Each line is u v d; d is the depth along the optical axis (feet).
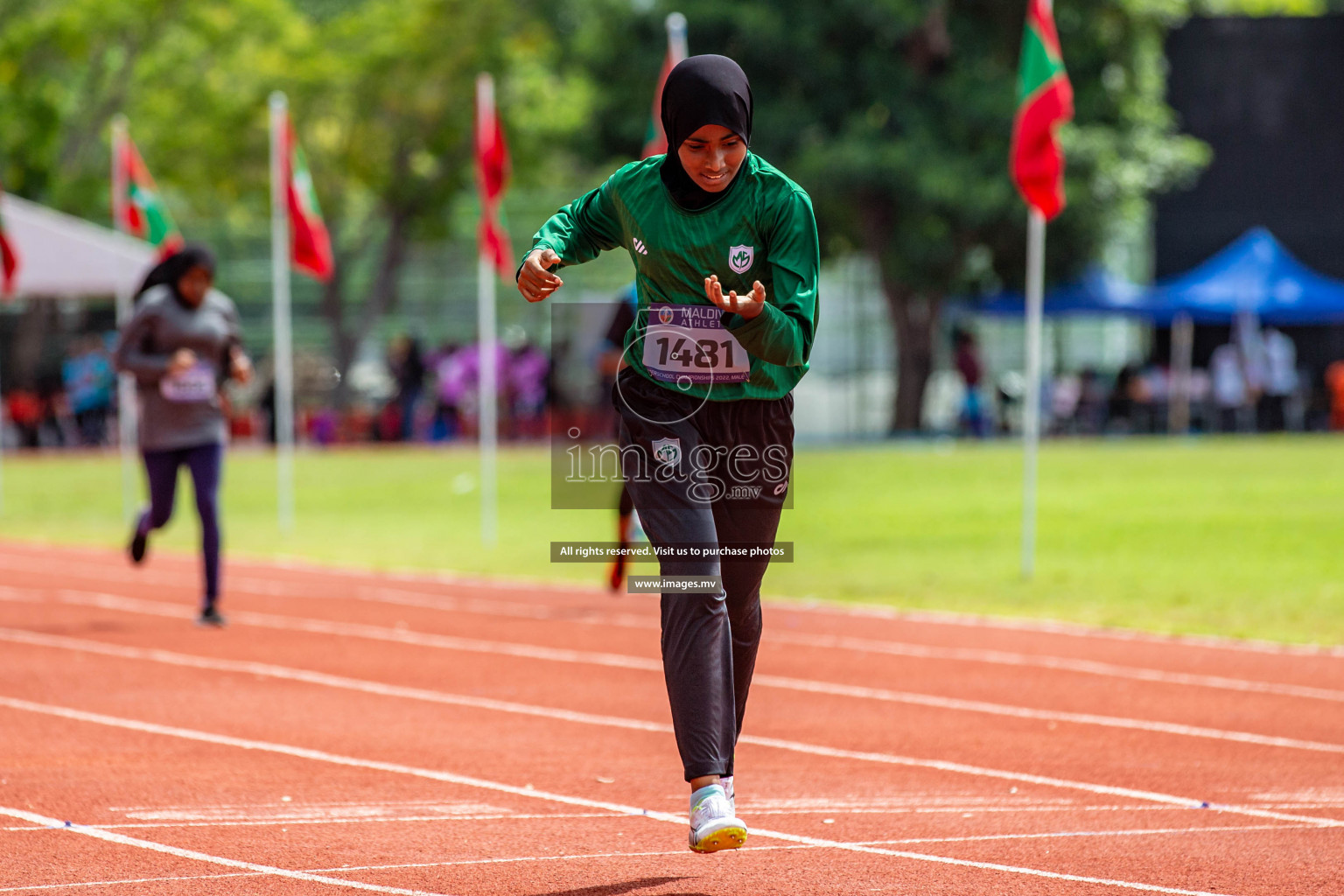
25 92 404.57
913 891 54.39
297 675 98.43
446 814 65.10
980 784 71.10
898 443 371.35
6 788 68.85
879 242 386.93
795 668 101.91
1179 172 403.34
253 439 386.32
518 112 449.48
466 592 138.00
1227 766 74.84
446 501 232.32
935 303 402.11
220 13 427.74
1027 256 380.99
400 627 117.91
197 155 453.99
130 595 135.44
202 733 81.10
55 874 55.77
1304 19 417.08
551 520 207.10
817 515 202.08
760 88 379.14
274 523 202.49
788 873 56.49
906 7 362.94
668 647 52.65
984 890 54.54
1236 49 418.10
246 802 66.69
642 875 56.18
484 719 85.30
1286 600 130.11
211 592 116.57
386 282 470.39
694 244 52.85
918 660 104.73
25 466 311.06
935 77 382.83
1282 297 373.20
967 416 389.39
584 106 435.12
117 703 89.15
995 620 121.39
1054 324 433.48
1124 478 251.19
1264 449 317.83
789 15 372.38
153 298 111.86
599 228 55.98
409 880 55.31
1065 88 140.77
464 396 381.60
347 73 441.68
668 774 72.69
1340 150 417.49
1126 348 431.43
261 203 479.82
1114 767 74.54
